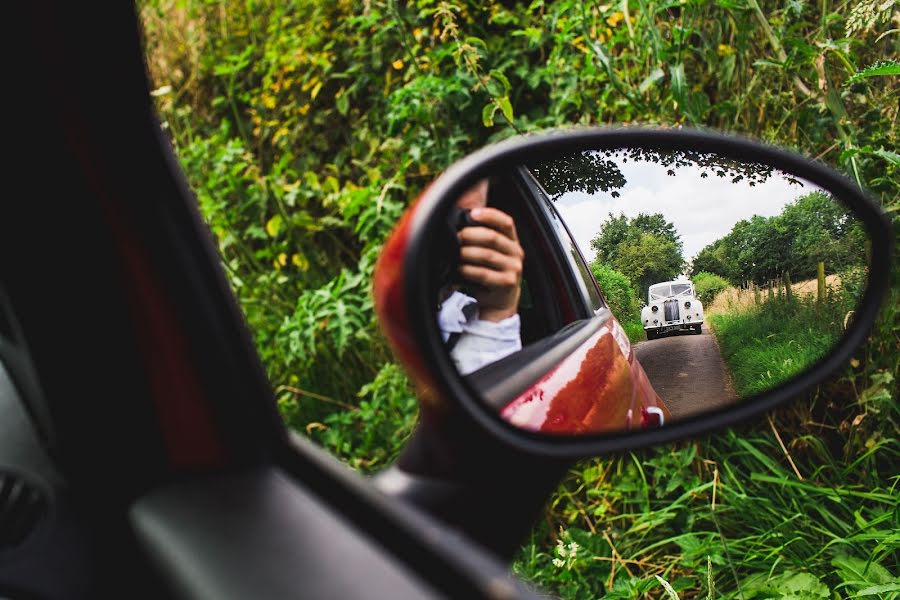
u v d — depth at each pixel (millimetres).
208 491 633
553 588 2096
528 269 1085
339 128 4242
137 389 663
